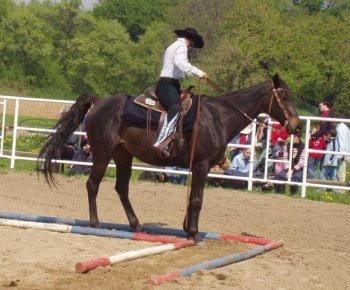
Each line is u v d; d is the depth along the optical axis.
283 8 87.38
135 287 7.65
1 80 61.59
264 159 17.03
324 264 9.50
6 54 62.47
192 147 9.83
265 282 8.30
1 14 67.44
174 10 65.12
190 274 8.23
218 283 8.03
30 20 62.38
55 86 62.84
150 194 15.37
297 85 48.56
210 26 60.34
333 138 17.34
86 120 10.56
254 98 10.24
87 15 65.06
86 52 61.50
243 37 50.44
